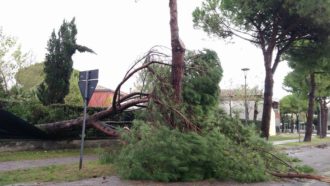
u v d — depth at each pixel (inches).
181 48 559.8
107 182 435.2
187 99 569.0
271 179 481.7
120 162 476.4
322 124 2373.3
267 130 1041.5
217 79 590.6
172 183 441.7
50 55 1022.4
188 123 501.0
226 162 462.9
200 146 454.6
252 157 479.8
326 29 1002.1
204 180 461.4
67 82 1029.8
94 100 1705.2
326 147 1332.4
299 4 924.0
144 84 607.8
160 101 522.9
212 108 562.3
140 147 454.9
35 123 820.0
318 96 2208.4
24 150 745.0
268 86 1053.8
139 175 450.3
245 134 513.3
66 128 763.4
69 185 415.8
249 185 445.4
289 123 4018.2
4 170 510.9
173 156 445.7
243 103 1804.9
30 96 981.2
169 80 560.7
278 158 506.3
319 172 572.4
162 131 459.5
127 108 688.4
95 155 723.4
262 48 1071.0
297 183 464.4
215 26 1095.6
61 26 1035.3
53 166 547.8
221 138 472.4
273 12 1009.5
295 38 1068.5
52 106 860.6
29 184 418.6
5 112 670.5
